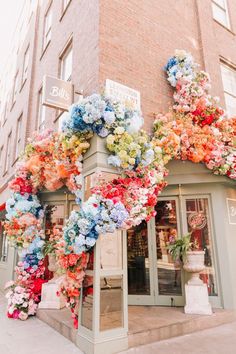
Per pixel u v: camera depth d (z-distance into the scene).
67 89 4.73
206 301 4.50
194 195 5.44
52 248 4.98
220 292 4.98
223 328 4.24
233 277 5.03
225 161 4.94
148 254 5.30
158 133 4.73
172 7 6.36
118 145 3.69
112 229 3.33
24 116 9.45
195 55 6.56
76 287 3.53
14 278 6.75
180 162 5.20
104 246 3.63
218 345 3.53
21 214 5.34
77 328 3.66
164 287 5.12
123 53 4.95
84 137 3.86
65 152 4.13
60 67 6.94
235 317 4.69
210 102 5.41
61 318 4.29
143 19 5.56
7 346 3.57
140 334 3.56
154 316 4.27
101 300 3.40
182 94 5.46
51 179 4.96
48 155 5.10
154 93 5.30
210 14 7.38
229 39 7.86
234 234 5.36
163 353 3.29
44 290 5.00
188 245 4.62
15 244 5.36
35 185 5.45
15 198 5.52
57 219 5.89
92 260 3.51
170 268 5.18
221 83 6.83
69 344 3.63
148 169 3.97
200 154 4.80
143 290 5.18
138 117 3.97
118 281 3.60
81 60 5.25
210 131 5.00
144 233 5.43
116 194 3.47
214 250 5.19
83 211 3.38
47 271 5.56
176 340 3.71
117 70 4.76
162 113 5.26
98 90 4.40
